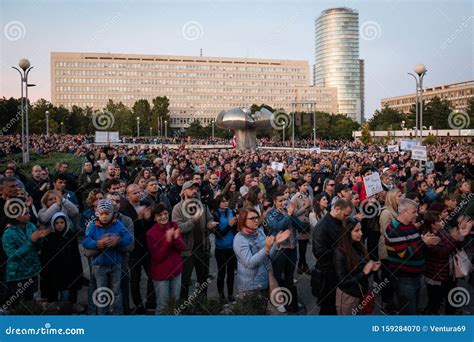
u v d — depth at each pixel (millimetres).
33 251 5973
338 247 4852
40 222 6570
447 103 77000
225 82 116188
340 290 4855
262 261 5266
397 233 5289
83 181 10398
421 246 5293
